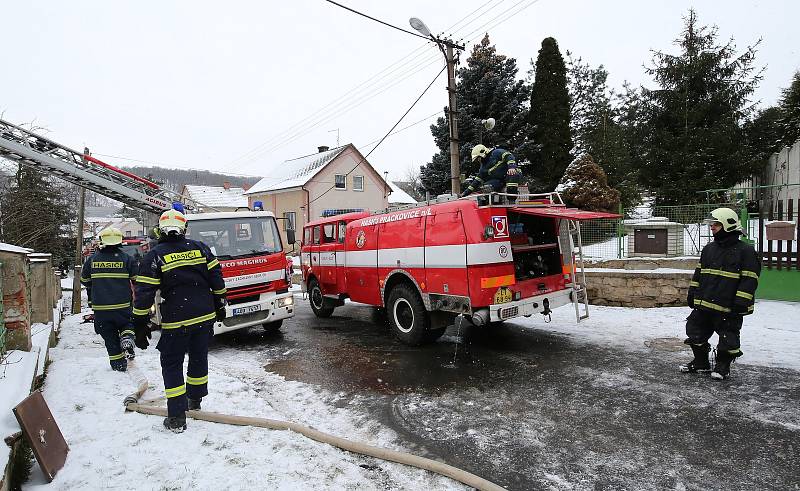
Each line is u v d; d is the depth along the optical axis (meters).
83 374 5.26
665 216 11.60
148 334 3.82
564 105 20.50
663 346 6.15
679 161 20.84
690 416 4.02
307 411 4.57
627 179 21.55
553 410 4.30
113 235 5.37
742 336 6.21
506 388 4.95
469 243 5.84
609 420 4.03
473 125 21.05
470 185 7.14
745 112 22.06
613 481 3.11
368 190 30.06
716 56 21.28
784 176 20.94
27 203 17.08
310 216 27.45
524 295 6.12
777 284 7.88
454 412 4.39
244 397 4.73
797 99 24.16
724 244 4.83
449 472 3.13
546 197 7.24
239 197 39.41
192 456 3.27
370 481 3.10
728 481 3.05
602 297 9.12
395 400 4.77
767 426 3.77
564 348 6.35
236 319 7.38
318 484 2.98
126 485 2.88
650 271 8.69
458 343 7.02
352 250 8.38
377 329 8.47
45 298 7.30
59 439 3.25
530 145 20.02
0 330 4.15
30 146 11.19
